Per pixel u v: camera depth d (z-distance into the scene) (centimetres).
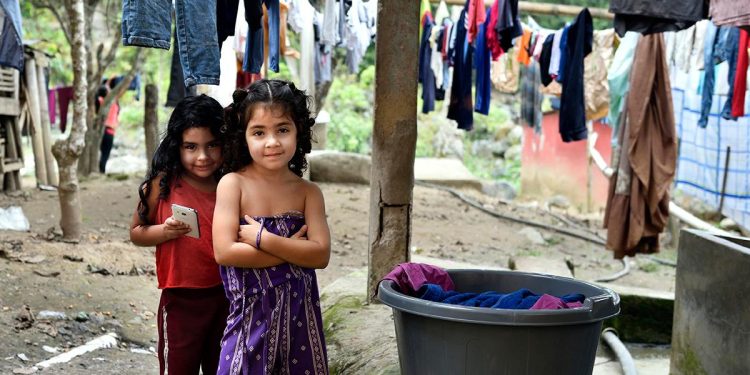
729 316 356
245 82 866
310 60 955
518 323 261
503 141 2350
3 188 1156
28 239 735
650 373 483
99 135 1411
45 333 509
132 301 618
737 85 716
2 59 634
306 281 295
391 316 474
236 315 290
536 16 2242
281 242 283
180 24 390
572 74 710
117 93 1413
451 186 1532
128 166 2011
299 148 303
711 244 379
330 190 1284
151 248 783
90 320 553
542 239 1177
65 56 2352
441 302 296
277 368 293
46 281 611
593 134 959
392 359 391
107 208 1024
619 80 730
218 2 445
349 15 920
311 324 297
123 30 373
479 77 787
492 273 344
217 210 292
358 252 944
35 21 2094
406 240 506
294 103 287
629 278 976
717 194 991
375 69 493
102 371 464
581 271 1010
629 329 555
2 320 510
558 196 1728
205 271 333
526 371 268
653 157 692
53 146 751
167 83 2538
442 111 2403
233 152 297
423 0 945
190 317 335
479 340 268
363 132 2264
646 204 700
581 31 704
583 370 284
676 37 786
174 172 336
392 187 499
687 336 407
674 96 1042
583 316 268
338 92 2358
